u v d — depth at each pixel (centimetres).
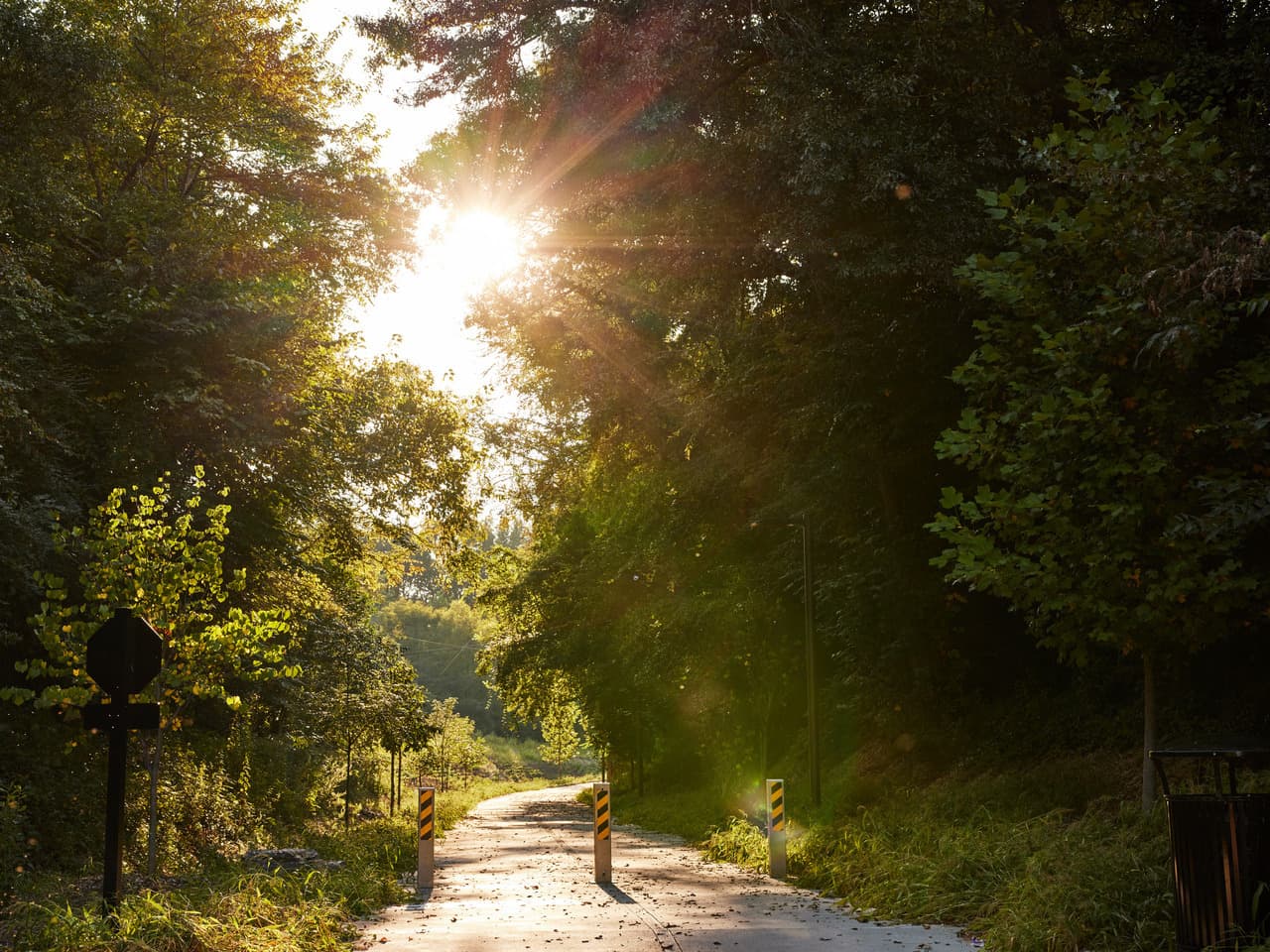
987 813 1545
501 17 2036
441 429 3117
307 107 3044
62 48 1941
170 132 2669
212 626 1408
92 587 1361
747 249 2030
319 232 2925
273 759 3119
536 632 4428
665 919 1258
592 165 2002
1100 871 994
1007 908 1038
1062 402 1029
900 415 2186
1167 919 884
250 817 2334
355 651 3609
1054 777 1753
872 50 1844
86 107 2036
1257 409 1006
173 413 2178
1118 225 1006
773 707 3234
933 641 2392
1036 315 1108
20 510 1681
